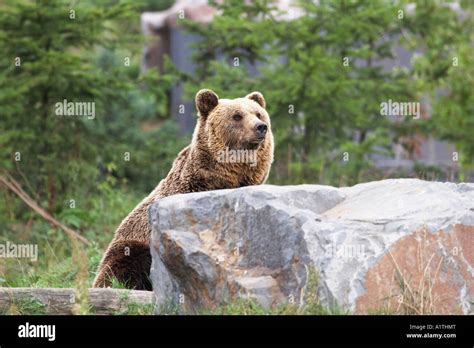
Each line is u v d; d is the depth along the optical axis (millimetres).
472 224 8414
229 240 8625
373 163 18891
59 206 16766
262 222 8500
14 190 15992
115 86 18438
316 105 18266
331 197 9039
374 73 20359
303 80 17953
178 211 8820
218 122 10531
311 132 18547
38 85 17672
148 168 19703
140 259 10602
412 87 20484
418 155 24906
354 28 19359
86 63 19719
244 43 19953
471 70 22562
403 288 8062
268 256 8398
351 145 17984
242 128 10391
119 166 18734
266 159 10828
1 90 17406
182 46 29641
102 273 10555
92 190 18000
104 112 18812
